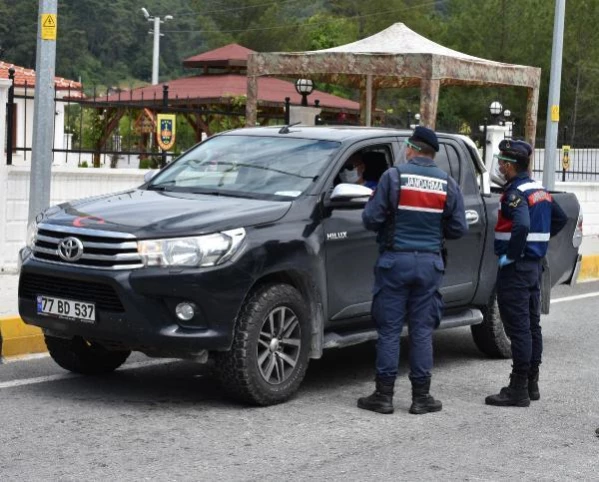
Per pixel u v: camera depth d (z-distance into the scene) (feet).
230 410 29.63
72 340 31.81
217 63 101.14
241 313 29.09
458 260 36.24
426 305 29.96
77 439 26.27
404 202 29.37
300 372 30.81
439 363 38.22
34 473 23.48
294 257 30.14
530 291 32.04
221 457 25.12
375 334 33.22
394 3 260.21
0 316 38.50
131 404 30.04
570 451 26.86
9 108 51.96
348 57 69.21
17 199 51.67
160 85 98.94
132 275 27.94
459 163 37.45
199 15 255.70
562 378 35.86
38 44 45.70
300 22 265.95
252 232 29.25
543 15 195.72
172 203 30.63
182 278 27.91
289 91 97.96
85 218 29.45
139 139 68.80
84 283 28.76
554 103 78.18
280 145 34.14
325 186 31.99
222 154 34.50
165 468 24.11
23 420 27.94
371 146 34.32
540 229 31.45
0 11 237.66
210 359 29.30
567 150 91.50
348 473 24.22
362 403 30.53
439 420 29.58
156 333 28.07
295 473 24.07
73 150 55.62
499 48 195.93
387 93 238.68
